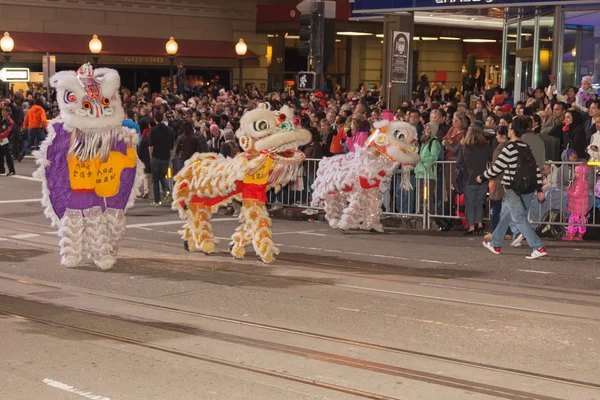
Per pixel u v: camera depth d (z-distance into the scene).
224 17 42.34
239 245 12.68
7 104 28.42
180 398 6.53
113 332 8.45
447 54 48.09
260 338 8.25
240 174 12.23
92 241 11.80
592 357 7.71
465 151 14.96
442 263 12.38
